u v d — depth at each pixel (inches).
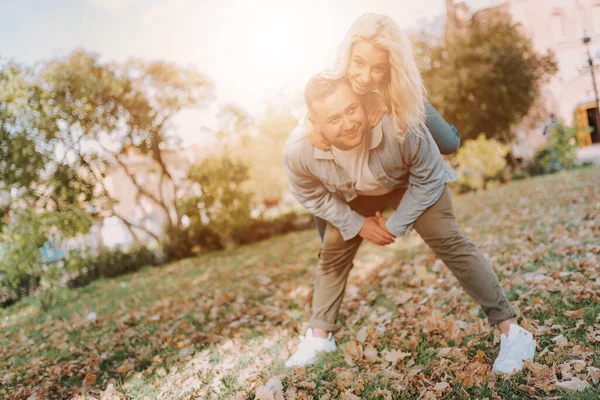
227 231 380.8
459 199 392.5
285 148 85.6
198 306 173.2
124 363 118.7
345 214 91.4
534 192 328.8
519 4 529.7
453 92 478.9
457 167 469.7
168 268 339.9
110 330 159.9
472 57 490.6
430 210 85.9
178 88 418.0
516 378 76.7
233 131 443.5
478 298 87.1
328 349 101.0
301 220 440.1
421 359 91.7
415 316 117.4
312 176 87.7
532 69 534.0
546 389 71.7
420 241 221.9
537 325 94.8
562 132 494.9
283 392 86.1
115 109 393.1
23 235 237.9
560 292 111.0
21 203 344.8
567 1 512.7
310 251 275.0
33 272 240.1
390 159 81.0
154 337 137.2
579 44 507.5
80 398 100.7
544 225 198.5
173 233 391.5
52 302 243.4
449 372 83.7
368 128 78.0
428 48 491.8
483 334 96.1
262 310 149.5
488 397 73.6
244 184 437.1
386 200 94.3
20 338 169.8
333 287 101.6
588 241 152.1
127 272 361.1
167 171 429.1
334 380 87.2
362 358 96.0
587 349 81.6
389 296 138.5
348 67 73.0
